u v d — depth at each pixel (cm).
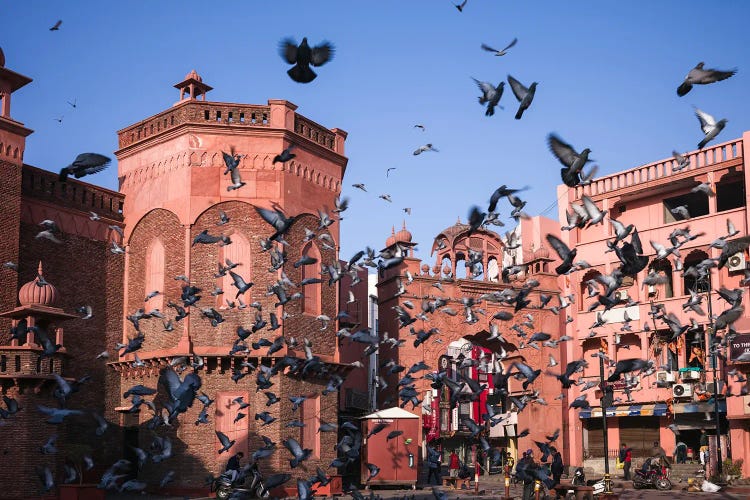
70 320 3406
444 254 4691
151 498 3172
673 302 4472
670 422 4516
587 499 2827
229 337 3356
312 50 1318
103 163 1545
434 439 4994
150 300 3522
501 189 1705
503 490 3691
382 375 4272
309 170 3653
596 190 4872
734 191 4681
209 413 3291
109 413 3491
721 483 3825
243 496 2478
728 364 4069
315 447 3453
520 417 4678
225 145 3494
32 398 2761
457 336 4397
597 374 4734
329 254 3681
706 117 1653
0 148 3148
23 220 3294
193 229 3431
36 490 2717
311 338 3525
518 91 1448
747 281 2386
